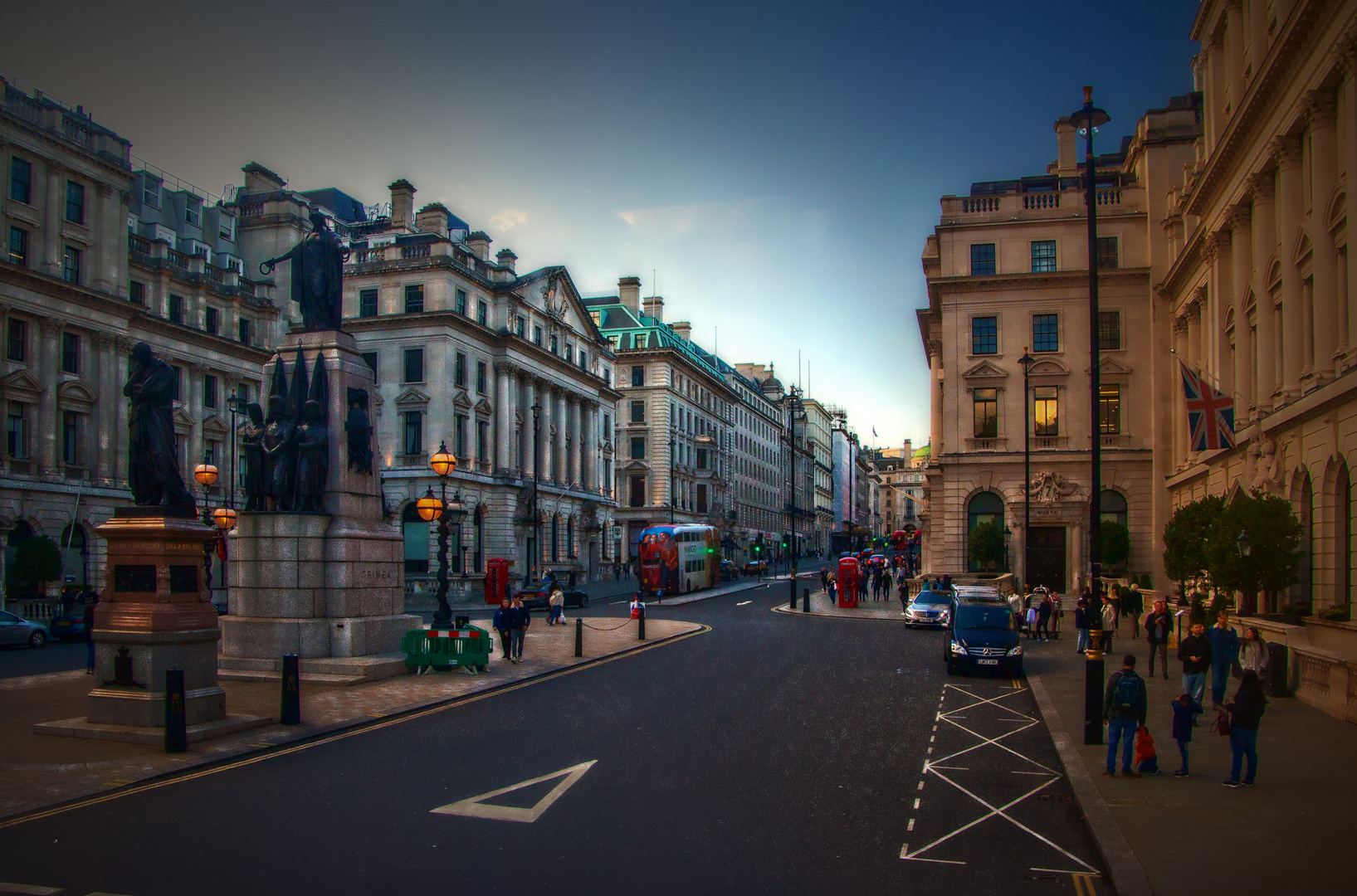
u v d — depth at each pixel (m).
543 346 70.75
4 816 10.17
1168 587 42.91
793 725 16.14
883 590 62.94
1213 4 31.83
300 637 21.11
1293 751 13.52
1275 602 24.58
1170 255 43.28
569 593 49.47
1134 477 45.09
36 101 45.66
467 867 8.70
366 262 60.53
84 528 46.88
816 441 159.62
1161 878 8.23
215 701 14.80
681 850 9.27
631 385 93.00
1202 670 16.67
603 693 19.77
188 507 15.16
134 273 51.91
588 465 77.88
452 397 58.59
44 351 45.25
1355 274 20.64
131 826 9.91
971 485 46.75
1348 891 7.92
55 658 28.38
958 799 11.39
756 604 51.91
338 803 10.84
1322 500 22.19
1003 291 47.09
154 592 14.48
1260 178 27.20
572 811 10.61
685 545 60.84
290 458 22.05
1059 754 13.68
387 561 23.22
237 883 8.27
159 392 15.05
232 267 60.62
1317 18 21.89
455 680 20.77
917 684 21.44
